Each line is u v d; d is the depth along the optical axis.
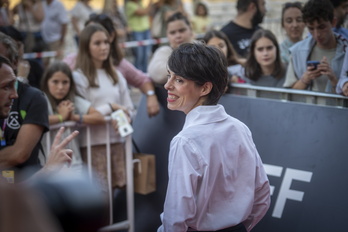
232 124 2.28
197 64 2.21
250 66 4.19
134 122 4.58
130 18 8.95
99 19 4.36
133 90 7.37
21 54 3.84
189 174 2.13
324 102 3.47
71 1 13.17
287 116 3.56
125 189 4.24
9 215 0.95
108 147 3.97
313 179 3.33
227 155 2.23
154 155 4.31
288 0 4.91
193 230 2.26
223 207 2.25
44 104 2.93
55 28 8.16
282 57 4.31
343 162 3.24
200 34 8.95
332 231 3.16
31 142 2.83
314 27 3.60
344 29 3.74
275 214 3.40
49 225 0.97
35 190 1.03
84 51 3.99
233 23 4.79
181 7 8.55
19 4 7.93
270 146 3.58
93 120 3.84
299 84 3.71
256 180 2.37
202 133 2.20
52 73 3.77
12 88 2.46
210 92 2.29
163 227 2.26
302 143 3.44
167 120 4.37
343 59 3.63
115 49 4.42
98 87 4.00
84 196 1.06
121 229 3.73
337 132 3.31
